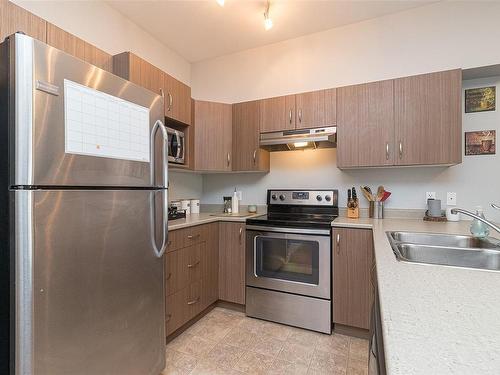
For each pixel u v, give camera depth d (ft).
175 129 8.36
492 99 6.99
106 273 4.01
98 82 3.94
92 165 3.82
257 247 7.74
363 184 8.27
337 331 6.97
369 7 7.54
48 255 3.33
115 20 7.64
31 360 3.18
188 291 7.02
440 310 1.96
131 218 4.42
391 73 7.82
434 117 6.54
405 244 4.43
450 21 7.19
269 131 8.44
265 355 6.02
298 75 9.05
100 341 3.93
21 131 3.11
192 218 8.10
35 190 3.21
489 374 1.25
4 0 4.37
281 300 7.39
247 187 9.95
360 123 7.27
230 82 10.12
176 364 5.71
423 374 1.26
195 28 8.53
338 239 6.79
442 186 7.40
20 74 3.12
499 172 6.89
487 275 2.75
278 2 7.32
